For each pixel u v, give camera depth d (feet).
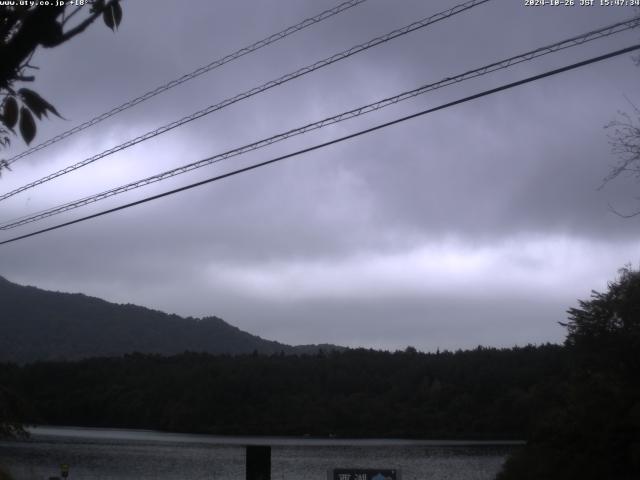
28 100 12.39
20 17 11.84
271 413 451.12
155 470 221.25
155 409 456.86
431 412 422.41
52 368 493.77
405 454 304.09
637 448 113.91
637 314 126.00
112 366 512.63
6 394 116.57
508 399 391.24
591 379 131.54
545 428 136.26
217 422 437.99
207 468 229.86
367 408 440.45
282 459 270.26
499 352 453.99
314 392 458.50
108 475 198.18
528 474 136.15
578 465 124.06
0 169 20.75
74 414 466.29
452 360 473.26
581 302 133.90
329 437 418.51
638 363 125.39
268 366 491.72
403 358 498.28
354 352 515.09
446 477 207.31
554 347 419.74
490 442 380.78
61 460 249.34
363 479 36.68
